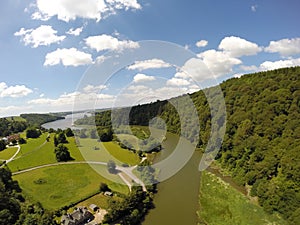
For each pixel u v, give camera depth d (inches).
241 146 1916.8
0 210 1259.2
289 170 1465.3
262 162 1667.1
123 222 1232.2
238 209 1365.7
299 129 1707.7
